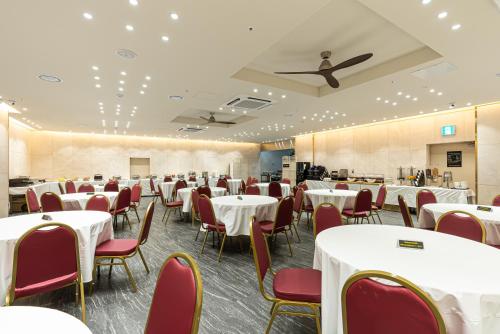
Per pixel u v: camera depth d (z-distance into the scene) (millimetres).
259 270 1885
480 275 1380
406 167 8750
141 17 2963
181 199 6371
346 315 1141
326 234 2145
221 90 5555
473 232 2408
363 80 5102
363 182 8438
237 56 3941
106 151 12234
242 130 11109
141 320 2291
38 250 1873
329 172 11328
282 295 1830
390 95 5871
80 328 965
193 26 3143
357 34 3846
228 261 3684
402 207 3553
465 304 1200
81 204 4910
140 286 2916
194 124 9562
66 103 6520
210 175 14516
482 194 6934
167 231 5363
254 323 2254
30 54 3832
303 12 2883
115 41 3484
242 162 15938
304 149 12602
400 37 3895
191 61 4113
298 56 4555
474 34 3275
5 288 2092
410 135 8664
